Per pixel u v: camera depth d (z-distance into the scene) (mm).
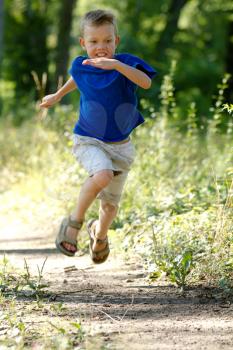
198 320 12836
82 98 13789
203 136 28062
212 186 20781
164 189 21906
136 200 20969
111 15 13625
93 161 13398
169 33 70562
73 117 27906
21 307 13875
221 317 12945
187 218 17406
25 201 27094
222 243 15281
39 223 24125
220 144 25594
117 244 18469
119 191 14281
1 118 44625
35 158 29312
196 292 14500
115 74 13398
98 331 12281
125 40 68812
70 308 13781
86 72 13578
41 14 74438
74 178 23531
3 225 24625
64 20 64125
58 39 64312
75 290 15156
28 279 15453
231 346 11531
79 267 17438
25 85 72938
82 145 13766
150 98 53344
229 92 55750
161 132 24859
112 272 16641
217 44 78250
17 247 20672
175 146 25547
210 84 74812
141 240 17938
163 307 13680
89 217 20844
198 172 23719
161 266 15680
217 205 16547
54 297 14562
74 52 77125
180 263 15156
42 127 30391
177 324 12648
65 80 64375
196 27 78875
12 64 72812
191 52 78688
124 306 13836
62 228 13641
